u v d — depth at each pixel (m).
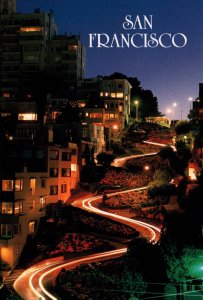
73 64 124.12
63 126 87.44
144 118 128.88
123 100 111.06
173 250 36.84
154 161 82.00
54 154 64.31
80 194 70.06
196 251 35.84
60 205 61.56
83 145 80.25
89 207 63.00
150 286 38.09
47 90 115.81
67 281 41.75
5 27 125.44
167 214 50.12
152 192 63.12
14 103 102.50
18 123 96.81
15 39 124.94
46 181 61.38
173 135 102.56
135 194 66.38
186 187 60.38
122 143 99.50
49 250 51.78
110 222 56.38
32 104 101.62
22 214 54.59
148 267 38.78
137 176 75.62
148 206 60.50
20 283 44.06
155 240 48.16
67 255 49.53
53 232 56.16
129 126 111.12
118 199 65.06
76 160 73.06
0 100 111.06
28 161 63.03
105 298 37.78
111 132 102.38
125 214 60.06
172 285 36.88
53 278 44.34
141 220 57.38
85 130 87.19
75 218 58.41
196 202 52.06
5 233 52.84
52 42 126.06
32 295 40.72
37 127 93.19
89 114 105.38
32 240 55.81
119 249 49.38
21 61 124.25
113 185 73.38
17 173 54.56
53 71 125.12
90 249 50.06
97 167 79.94
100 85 114.50
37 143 66.94
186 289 36.69
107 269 42.38
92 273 41.16
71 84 123.06
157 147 95.69
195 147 69.00
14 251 51.88
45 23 124.88
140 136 104.06
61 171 66.00
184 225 39.59
